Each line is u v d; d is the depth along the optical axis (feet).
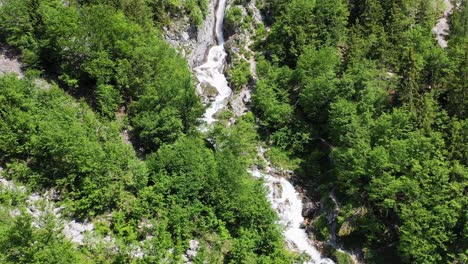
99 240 161.38
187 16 274.57
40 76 201.98
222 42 288.10
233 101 254.27
